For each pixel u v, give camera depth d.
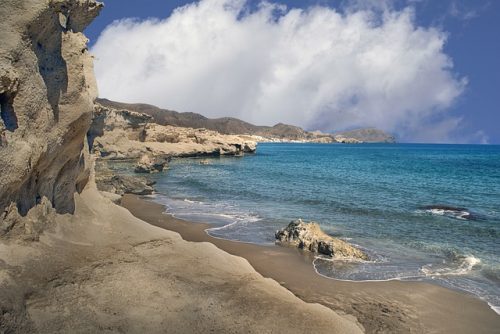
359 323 9.20
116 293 7.01
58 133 8.19
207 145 83.44
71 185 9.60
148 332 6.27
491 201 28.02
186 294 7.44
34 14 6.90
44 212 8.28
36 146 7.23
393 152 139.75
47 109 7.71
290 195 29.36
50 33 7.70
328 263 13.57
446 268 13.32
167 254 9.14
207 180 39.59
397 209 24.17
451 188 35.19
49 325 5.87
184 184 36.03
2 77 6.06
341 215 22.06
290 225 16.44
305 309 7.59
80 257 7.96
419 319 9.62
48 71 7.85
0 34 6.43
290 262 13.58
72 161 9.50
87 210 10.23
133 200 26.02
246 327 6.71
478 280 12.25
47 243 7.82
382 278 12.27
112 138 61.22
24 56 6.85
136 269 7.93
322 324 7.14
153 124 87.62
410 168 60.81
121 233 9.77
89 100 9.23
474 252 15.21
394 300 10.65
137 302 6.93
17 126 6.79
